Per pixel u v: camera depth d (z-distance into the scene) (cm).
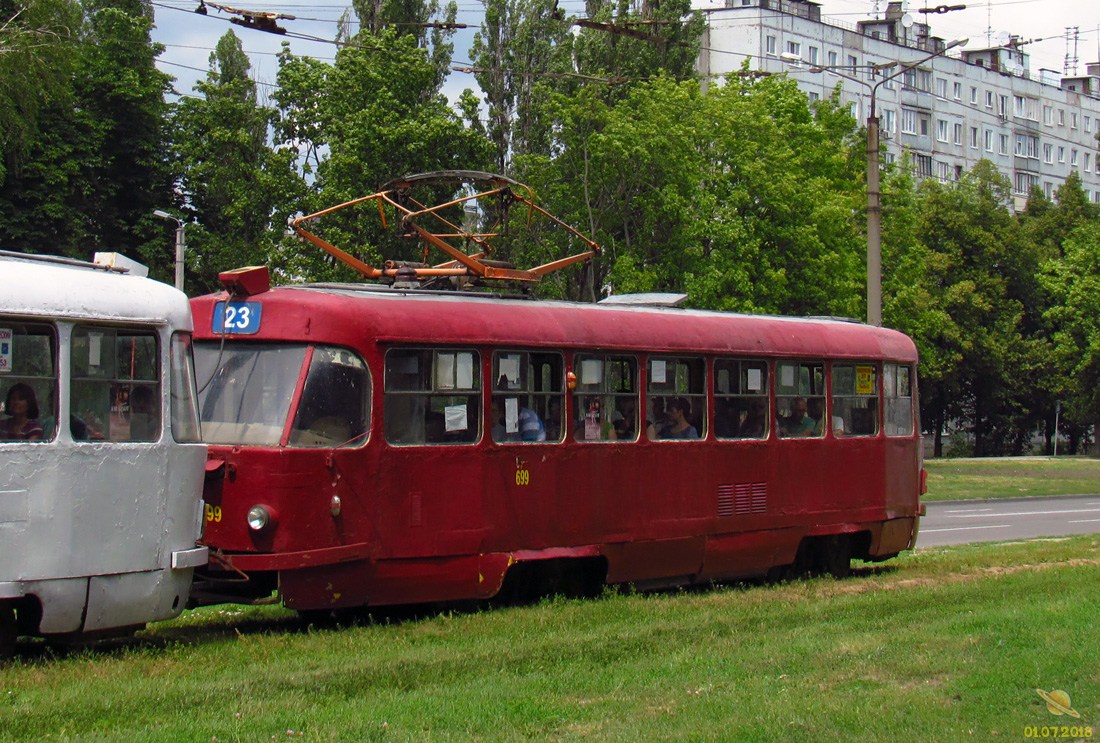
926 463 5084
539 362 1252
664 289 3462
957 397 6469
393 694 780
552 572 1312
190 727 682
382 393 1126
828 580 1483
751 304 3375
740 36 6806
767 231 3466
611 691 798
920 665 870
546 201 3384
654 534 1350
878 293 2289
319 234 3322
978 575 1492
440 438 1166
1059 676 835
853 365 1628
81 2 4666
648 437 1354
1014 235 6369
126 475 926
